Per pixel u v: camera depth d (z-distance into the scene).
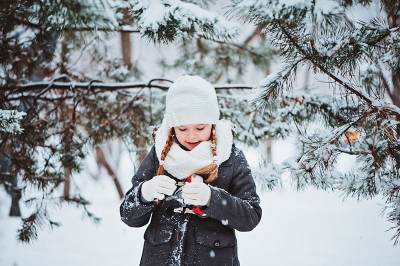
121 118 5.38
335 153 2.75
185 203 2.15
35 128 4.69
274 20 2.42
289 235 5.71
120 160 14.14
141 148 5.53
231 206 2.10
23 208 8.36
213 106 2.26
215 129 2.29
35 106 4.94
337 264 4.19
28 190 4.84
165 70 7.81
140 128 5.41
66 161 4.79
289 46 2.67
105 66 6.21
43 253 5.08
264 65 7.28
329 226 6.21
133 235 6.18
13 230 6.39
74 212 8.25
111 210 8.79
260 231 6.05
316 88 4.38
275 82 2.82
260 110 3.04
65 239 5.88
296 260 4.44
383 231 5.59
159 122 5.42
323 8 2.28
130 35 10.08
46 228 6.66
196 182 2.03
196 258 2.16
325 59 2.64
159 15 2.91
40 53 5.00
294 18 2.35
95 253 5.09
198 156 2.20
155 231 2.24
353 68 2.65
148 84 5.03
